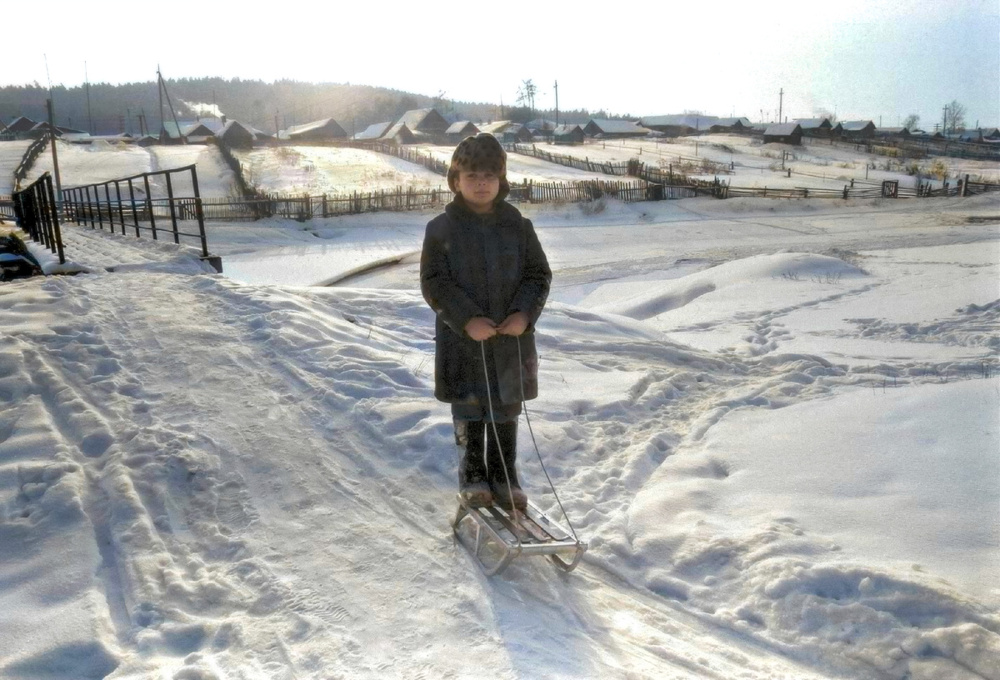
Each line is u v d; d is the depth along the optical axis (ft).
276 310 22.00
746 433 15.56
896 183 151.64
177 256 30.81
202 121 338.95
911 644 8.51
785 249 87.66
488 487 10.89
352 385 16.66
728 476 13.69
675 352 23.34
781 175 203.82
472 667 8.14
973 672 8.10
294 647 8.46
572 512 12.25
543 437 14.89
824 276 53.93
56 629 8.67
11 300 22.44
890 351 30.12
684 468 13.78
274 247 96.89
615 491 13.06
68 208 72.08
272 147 269.44
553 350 23.00
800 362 22.07
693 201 143.33
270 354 18.70
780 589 9.59
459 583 9.83
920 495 11.95
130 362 17.70
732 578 10.16
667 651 8.79
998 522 10.85
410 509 12.02
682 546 10.92
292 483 12.64
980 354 28.30
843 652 8.64
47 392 15.43
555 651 8.61
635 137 370.73
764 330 37.68
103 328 20.12
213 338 19.70
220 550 10.67
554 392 18.03
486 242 10.50
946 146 285.64
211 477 12.51
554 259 85.20
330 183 171.42
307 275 76.18
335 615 9.10
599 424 16.20
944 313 38.29
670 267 76.18
